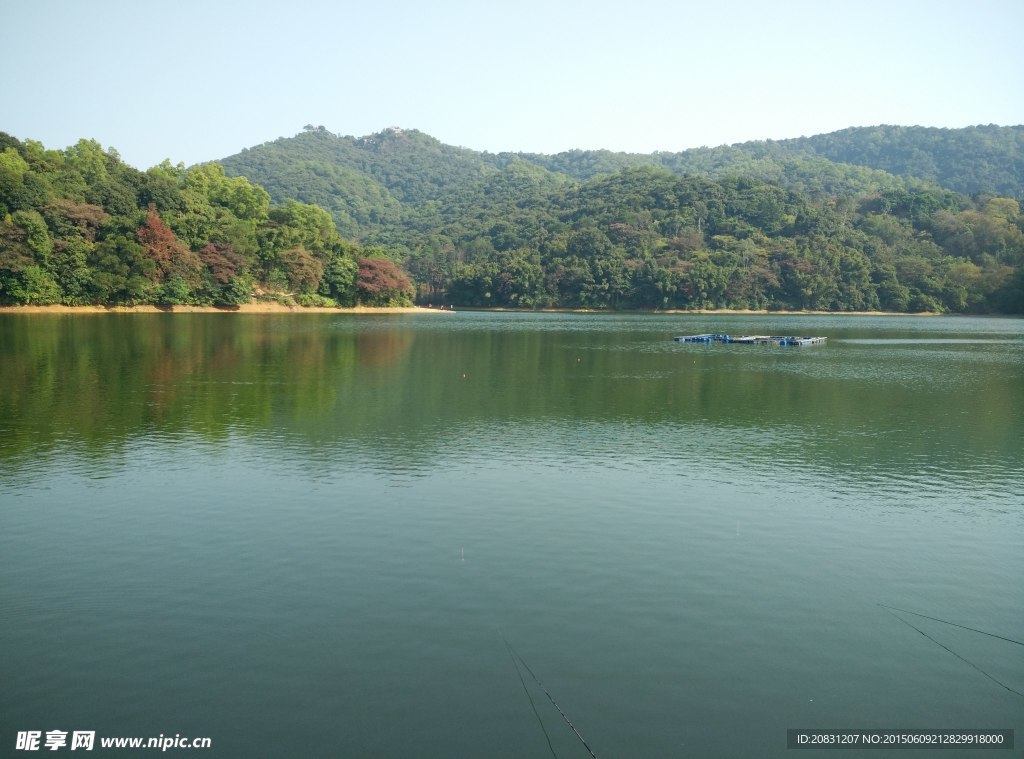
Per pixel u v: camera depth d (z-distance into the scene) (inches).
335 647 562.9
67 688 510.9
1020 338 4001.0
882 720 493.4
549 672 535.2
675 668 544.1
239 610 617.0
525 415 1465.3
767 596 660.1
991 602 657.0
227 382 1804.9
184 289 4630.9
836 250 7573.8
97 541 759.1
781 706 504.4
